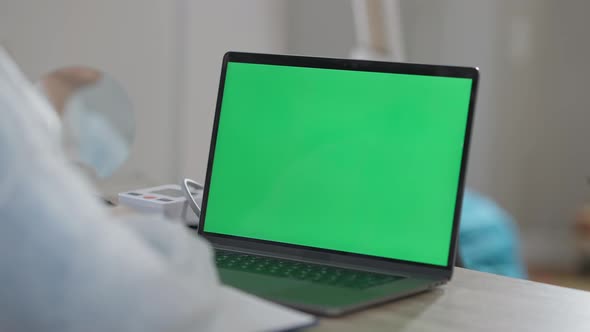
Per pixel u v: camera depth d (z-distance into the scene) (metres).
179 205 1.06
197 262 0.53
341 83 0.91
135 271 0.48
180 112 2.91
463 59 4.02
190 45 2.93
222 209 0.94
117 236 0.49
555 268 4.14
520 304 0.76
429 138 0.86
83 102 2.08
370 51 1.85
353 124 0.90
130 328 0.48
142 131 2.72
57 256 0.47
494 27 3.98
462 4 3.98
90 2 2.39
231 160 0.95
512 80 4.04
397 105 0.88
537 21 4.01
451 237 0.82
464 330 0.67
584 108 4.09
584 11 4.01
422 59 4.06
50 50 2.24
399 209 0.86
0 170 0.48
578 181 4.15
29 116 0.51
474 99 0.84
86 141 2.01
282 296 0.71
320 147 0.91
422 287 0.77
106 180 1.53
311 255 0.88
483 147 4.08
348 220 0.88
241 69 0.96
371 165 0.88
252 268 0.82
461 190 0.83
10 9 2.09
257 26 3.38
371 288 0.76
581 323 0.70
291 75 0.94
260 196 0.93
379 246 0.86
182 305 0.49
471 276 0.86
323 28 3.74
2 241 0.48
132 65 2.63
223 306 0.58
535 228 4.19
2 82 0.52
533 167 4.14
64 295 0.47
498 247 1.79
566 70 4.07
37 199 0.48
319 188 0.90
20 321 0.48
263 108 0.94
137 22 2.63
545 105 4.09
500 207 4.13
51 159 0.50
